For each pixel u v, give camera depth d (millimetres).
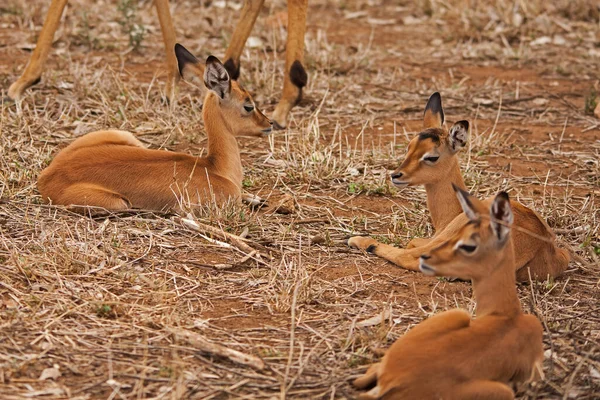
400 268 10523
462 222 10195
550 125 16266
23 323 8758
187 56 12125
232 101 11734
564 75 19391
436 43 21547
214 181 11516
